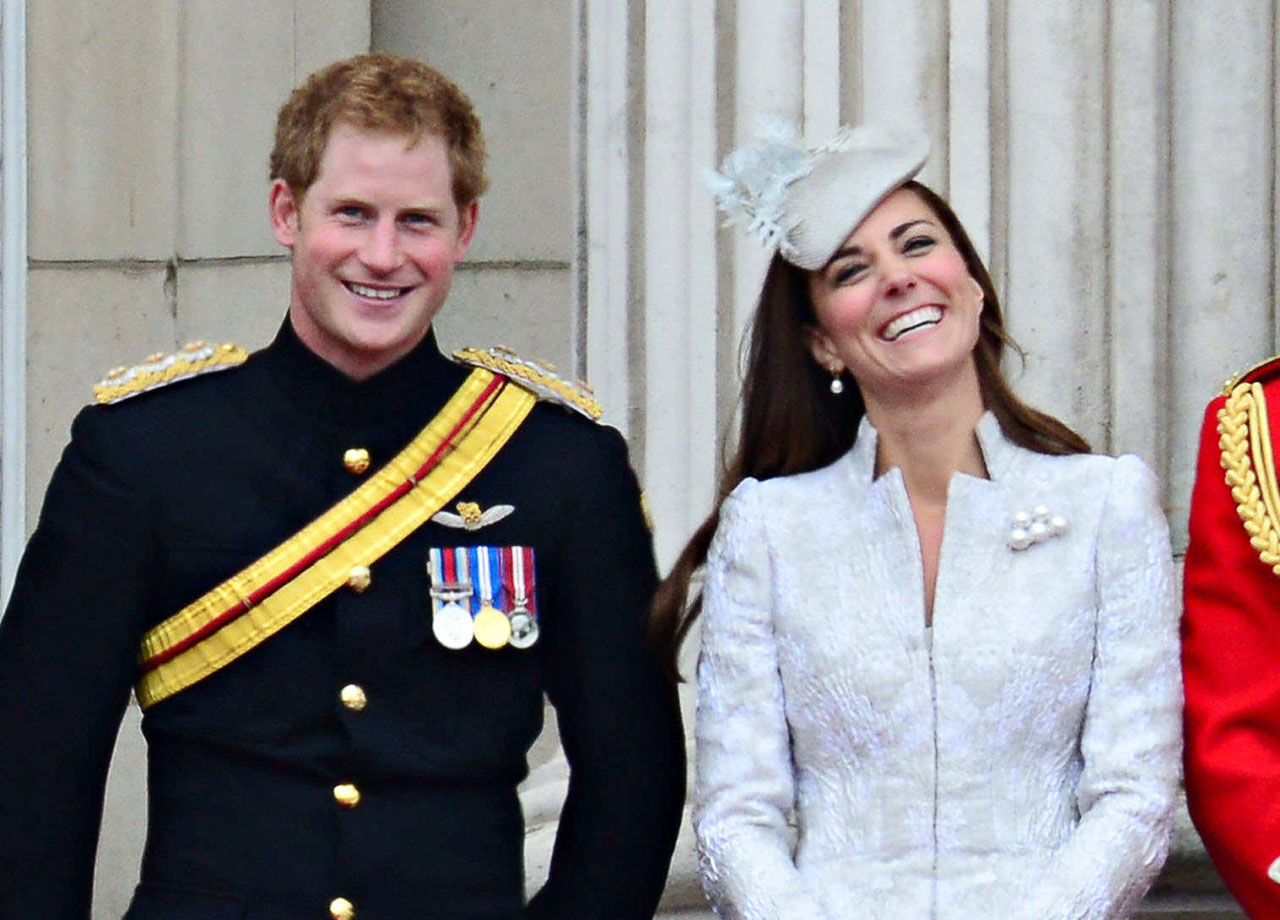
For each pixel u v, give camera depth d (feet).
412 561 40.68
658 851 41.42
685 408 57.26
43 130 61.31
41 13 61.31
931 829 39.96
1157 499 41.39
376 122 39.88
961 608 40.60
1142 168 53.72
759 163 42.45
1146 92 53.78
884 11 55.16
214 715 40.09
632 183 58.85
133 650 40.42
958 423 42.04
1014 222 54.19
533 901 41.68
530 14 60.80
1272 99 53.67
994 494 41.27
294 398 41.16
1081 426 53.88
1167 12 53.93
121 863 58.80
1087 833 39.40
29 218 61.31
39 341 61.21
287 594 40.24
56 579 40.37
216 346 42.96
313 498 40.83
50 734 39.93
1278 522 41.11
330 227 40.01
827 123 55.77
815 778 41.06
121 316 60.90
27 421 61.11
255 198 59.93
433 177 40.19
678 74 57.77
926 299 41.60
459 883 39.81
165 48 60.75
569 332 60.34
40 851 39.83
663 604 42.06
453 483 41.09
